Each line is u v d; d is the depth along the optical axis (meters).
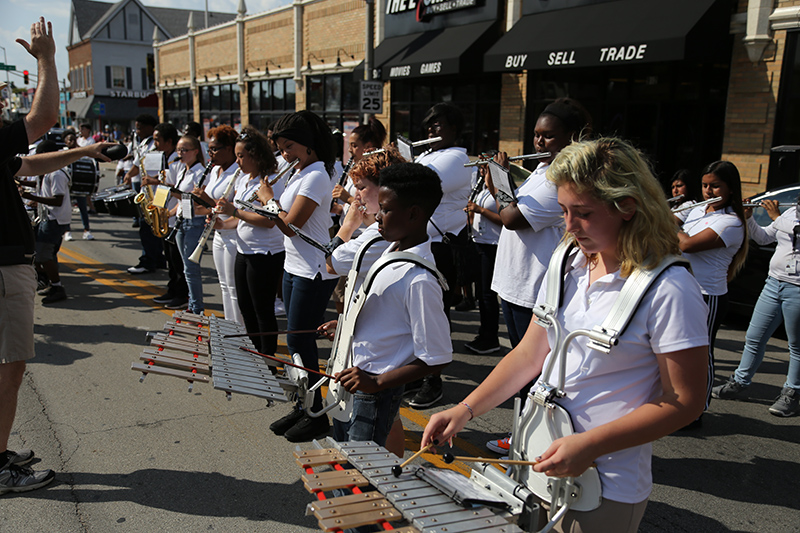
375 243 2.71
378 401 2.37
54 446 3.67
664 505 3.26
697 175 9.18
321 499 1.73
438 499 1.71
